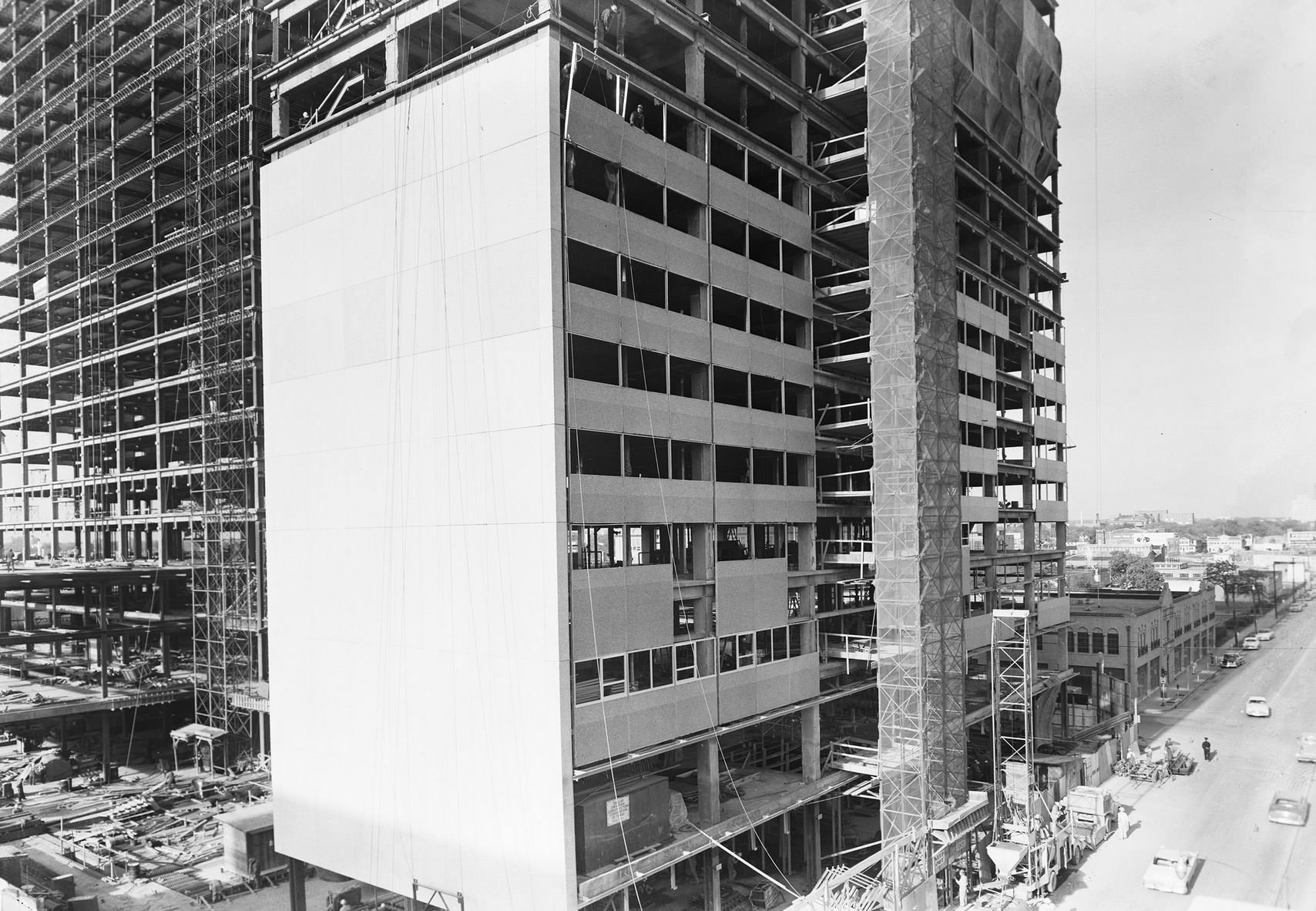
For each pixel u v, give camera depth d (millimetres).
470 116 33000
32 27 94062
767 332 47062
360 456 36562
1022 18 64125
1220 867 35469
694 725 35875
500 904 31281
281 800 39156
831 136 49594
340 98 39031
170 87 74438
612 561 38875
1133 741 56906
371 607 35875
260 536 59406
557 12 31312
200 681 63125
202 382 61406
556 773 29875
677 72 41625
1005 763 48938
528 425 30922
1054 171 72688
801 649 44312
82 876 42688
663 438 35156
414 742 34125
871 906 35625
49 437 106312
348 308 37125
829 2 49156
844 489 56125
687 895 40469
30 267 95688
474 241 32688
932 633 42719
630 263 34562
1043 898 36938
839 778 44594
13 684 68125
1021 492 74750
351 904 38562
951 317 46188
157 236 74938
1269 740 42625
